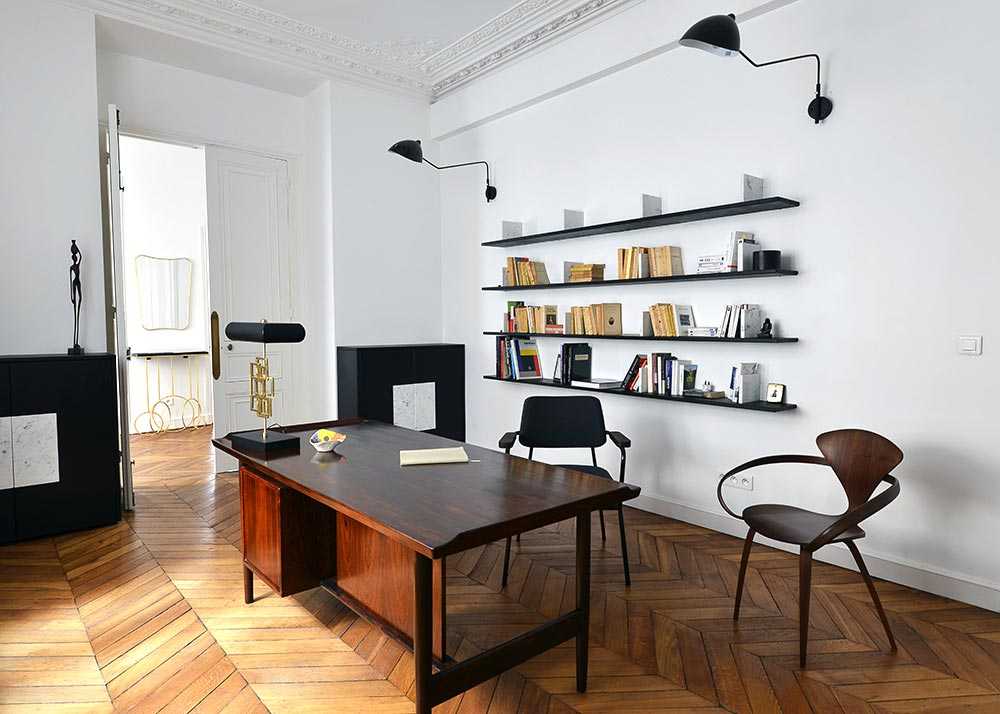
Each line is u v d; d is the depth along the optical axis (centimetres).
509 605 298
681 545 374
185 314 781
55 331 420
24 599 305
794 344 358
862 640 266
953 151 296
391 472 261
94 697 228
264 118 563
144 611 294
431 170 613
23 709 221
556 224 503
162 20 450
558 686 236
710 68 393
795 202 346
